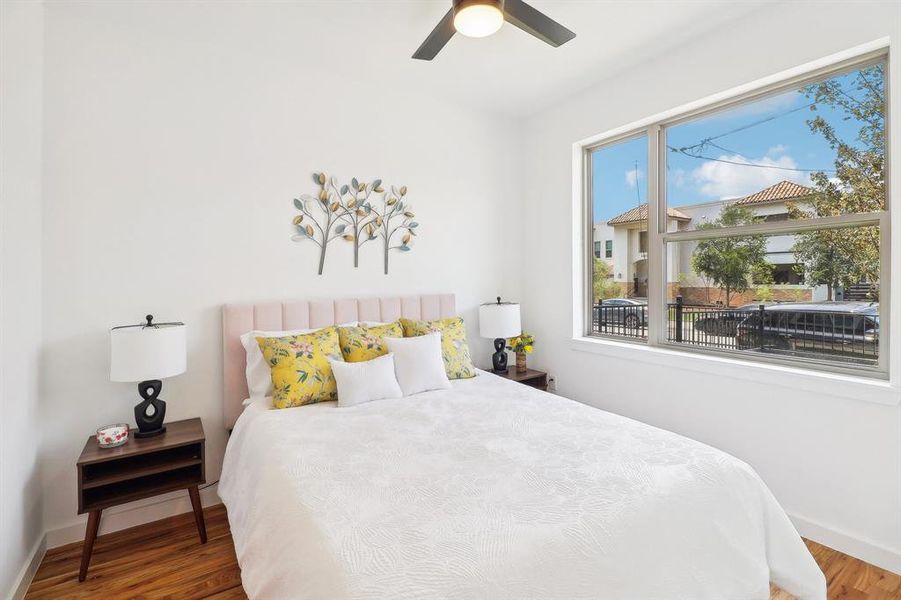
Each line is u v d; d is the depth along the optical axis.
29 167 1.91
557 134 3.51
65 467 2.16
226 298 2.58
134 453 1.96
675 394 2.73
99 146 2.24
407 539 1.08
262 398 2.39
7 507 1.65
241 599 1.76
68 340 2.17
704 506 1.35
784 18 2.17
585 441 1.71
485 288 3.68
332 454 1.63
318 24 2.34
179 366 2.15
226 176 2.58
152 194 2.38
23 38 1.84
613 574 1.11
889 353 1.94
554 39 1.98
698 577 1.26
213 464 2.55
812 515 2.13
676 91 2.64
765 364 2.39
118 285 2.29
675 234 2.83
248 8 2.19
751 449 2.36
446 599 0.91
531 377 3.33
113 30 2.28
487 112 3.65
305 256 2.83
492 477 1.42
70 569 1.95
